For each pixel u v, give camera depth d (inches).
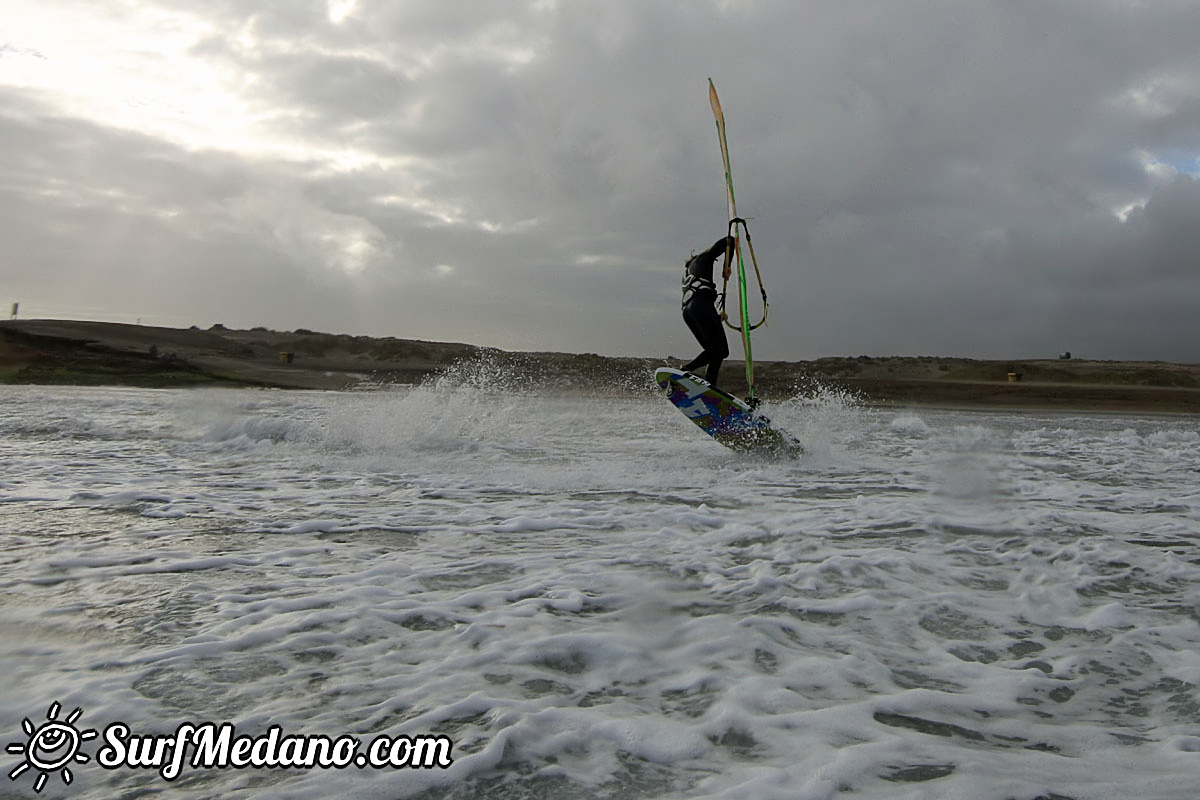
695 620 132.2
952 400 1103.0
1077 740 90.8
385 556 173.9
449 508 234.7
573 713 95.3
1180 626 132.6
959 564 174.1
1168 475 332.8
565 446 423.8
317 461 341.4
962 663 115.7
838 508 241.4
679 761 84.5
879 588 153.9
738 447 373.1
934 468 348.2
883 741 89.3
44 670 106.3
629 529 207.0
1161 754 87.0
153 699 98.0
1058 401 1086.4
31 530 192.9
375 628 125.5
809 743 88.7
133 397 762.2
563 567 166.1
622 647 118.8
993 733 92.6
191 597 140.3
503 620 130.3
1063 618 137.4
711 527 211.8
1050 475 331.3
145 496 242.8
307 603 137.3
